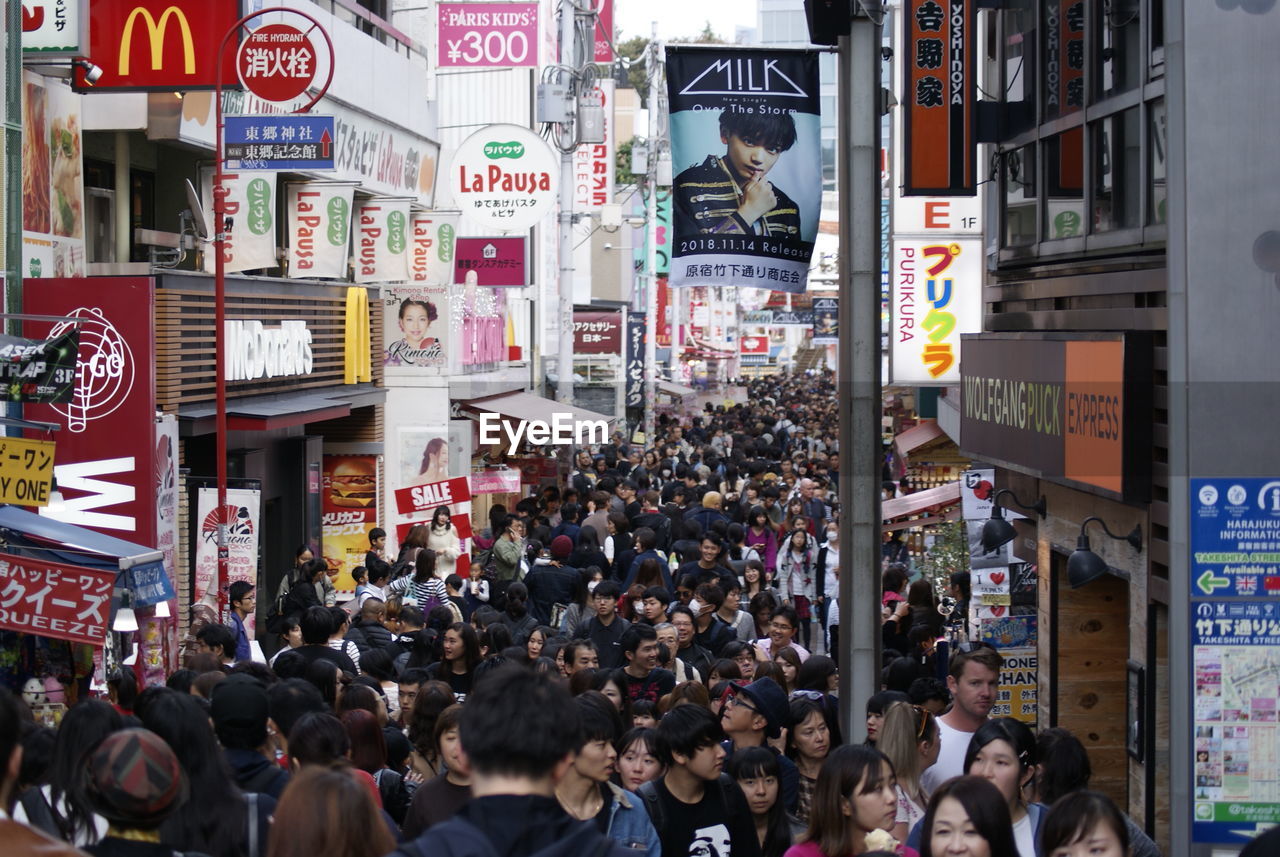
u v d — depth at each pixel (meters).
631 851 4.91
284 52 20.20
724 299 102.50
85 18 17.89
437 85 37.91
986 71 18.72
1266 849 5.21
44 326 18.14
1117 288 13.60
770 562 26.50
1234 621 10.70
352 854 5.64
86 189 22.09
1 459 14.12
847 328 12.41
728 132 16.73
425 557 20.86
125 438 18.50
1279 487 10.70
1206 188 10.75
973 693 10.34
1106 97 14.35
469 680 14.41
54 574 13.03
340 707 10.72
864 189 12.36
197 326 20.73
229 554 20.19
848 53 12.31
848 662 12.34
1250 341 10.75
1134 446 12.36
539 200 31.11
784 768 10.57
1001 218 18.08
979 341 17.45
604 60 51.81
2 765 5.81
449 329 32.44
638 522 26.20
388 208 29.52
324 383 27.66
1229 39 10.76
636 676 13.53
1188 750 10.73
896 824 9.25
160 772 5.46
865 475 12.35
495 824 4.65
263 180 23.17
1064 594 15.95
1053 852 6.73
